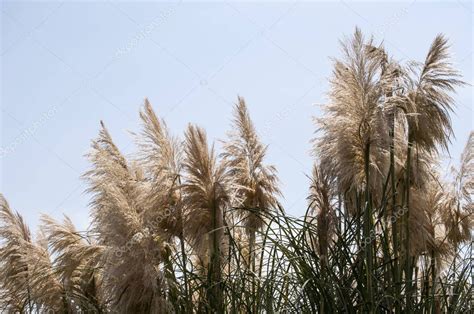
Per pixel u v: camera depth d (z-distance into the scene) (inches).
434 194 247.4
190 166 239.5
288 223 231.8
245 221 246.1
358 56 228.2
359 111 226.1
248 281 233.3
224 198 239.8
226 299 232.7
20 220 264.8
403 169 233.6
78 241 250.4
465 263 234.4
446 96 233.0
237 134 250.5
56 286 253.3
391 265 225.5
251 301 232.8
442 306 228.8
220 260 237.0
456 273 238.5
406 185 231.3
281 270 230.8
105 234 234.1
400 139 232.5
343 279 225.1
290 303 227.8
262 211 241.0
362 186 230.2
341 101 228.2
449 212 244.1
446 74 232.7
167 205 238.5
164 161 240.2
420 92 233.5
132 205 236.2
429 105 232.8
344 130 227.0
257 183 247.6
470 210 243.3
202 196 238.7
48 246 254.2
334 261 226.8
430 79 233.8
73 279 252.1
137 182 241.1
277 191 249.9
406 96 232.5
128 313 229.8
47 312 253.3
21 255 257.4
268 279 229.1
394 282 224.8
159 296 229.0
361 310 221.0
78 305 249.6
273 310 226.2
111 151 247.1
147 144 241.1
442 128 232.7
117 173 241.1
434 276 237.5
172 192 239.1
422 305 226.8
